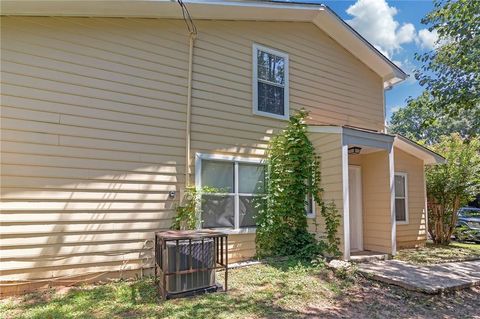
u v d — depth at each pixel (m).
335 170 6.75
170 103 5.86
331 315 4.03
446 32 8.04
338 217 6.61
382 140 7.38
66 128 4.89
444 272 5.90
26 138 4.61
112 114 5.28
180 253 4.36
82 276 4.83
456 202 10.26
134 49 5.61
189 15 6.09
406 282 5.11
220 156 6.36
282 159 7.09
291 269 5.81
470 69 7.64
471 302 4.76
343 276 5.59
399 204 9.23
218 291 4.63
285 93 7.49
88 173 5.00
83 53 5.14
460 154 10.12
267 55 7.35
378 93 9.47
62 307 3.89
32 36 4.79
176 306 3.96
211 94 6.40
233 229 6.35
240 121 6.72
